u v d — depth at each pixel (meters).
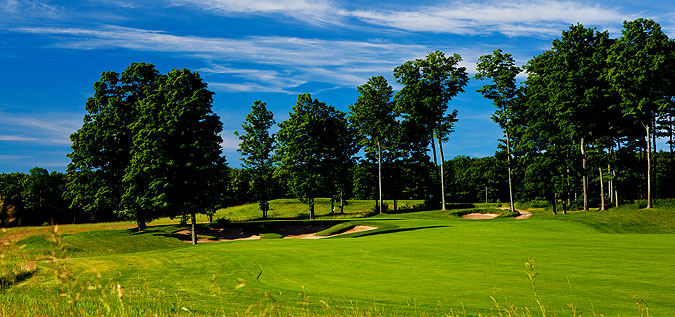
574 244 24.06
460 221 46.03
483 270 17.45
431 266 19.12
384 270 18.81
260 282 17.36
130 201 45.59
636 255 19.44
